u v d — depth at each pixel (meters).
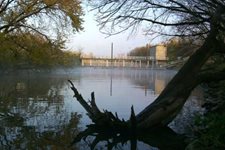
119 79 67.38
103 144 15.06
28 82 50.69
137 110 23.67
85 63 138.88
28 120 19.89
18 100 29.11
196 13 15.20
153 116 16.92
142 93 36.66
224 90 21.00
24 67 55.41
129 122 16.97
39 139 15.40
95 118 17.59
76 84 49.41
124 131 16.98
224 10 14.34
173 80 17.42
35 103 27.22
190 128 17.06
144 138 16.27
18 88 40.28
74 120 19.95
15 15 32.56
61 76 70.94
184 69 17.34
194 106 25.70
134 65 143.12
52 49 34.47
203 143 11.27
